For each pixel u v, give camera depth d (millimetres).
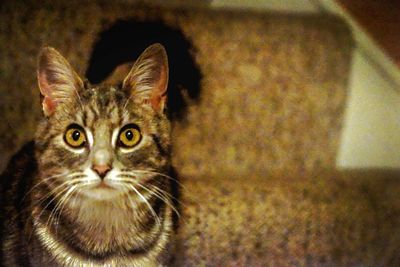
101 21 626
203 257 588
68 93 522
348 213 613
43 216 532
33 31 611
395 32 664
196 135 633
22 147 601
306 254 604
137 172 520
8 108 608
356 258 611
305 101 658
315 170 667
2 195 565
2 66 606
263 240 597
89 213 530
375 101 674
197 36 637
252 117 647
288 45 651
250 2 665
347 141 677
